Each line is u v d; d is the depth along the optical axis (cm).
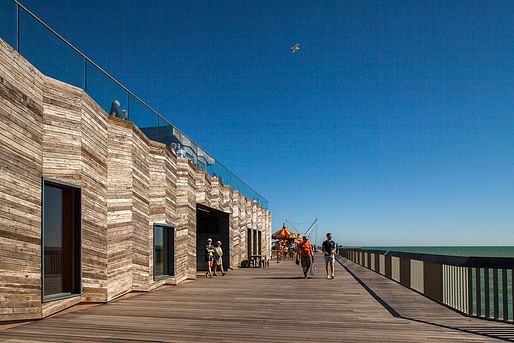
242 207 3198
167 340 741
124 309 1079
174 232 1772
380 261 2180
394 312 1022
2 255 840
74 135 1070
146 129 1546
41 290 941
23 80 908
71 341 730
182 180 1891
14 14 898
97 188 1184
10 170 864
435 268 1199
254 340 742
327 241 2019
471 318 935
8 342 723
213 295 1370
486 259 922
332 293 1409
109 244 1240
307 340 740
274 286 1647
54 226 1046
